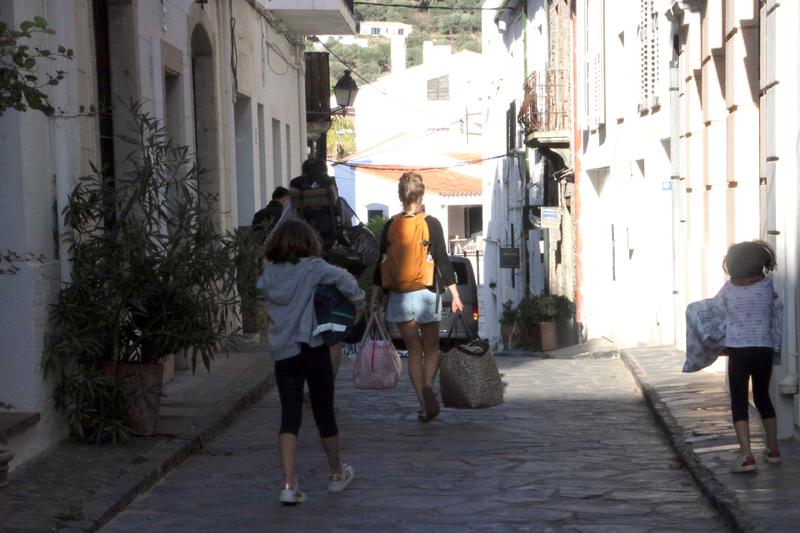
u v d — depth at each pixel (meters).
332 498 8.55
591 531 7.53
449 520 7.86
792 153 9.88
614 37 24.20
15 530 7.13
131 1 13.10
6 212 9.30
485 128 52.06
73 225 9.91
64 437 9.97
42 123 9.75
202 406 12.03
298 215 12.73
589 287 28.38
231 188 19.22
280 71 26.23
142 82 13.53
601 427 11.73
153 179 10.31
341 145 77.44
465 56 76.00
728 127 13.57
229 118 19.23
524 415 12.53
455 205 71.44
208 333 10.05
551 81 30.62
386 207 71.56
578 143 28.88
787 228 9.95
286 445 8.35
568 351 25.08
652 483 8.99
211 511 8.17
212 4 18.05
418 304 11.55
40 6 9.85
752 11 12.62
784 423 10.00
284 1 24.31
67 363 9.59
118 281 9.75
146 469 9.02
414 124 76.94
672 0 17.06
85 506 7.84
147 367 10.13
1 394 9.33
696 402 12.25
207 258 10.10
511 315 32.28
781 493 7.90
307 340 8.26
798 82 9.71
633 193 22.36
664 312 19.56
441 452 10.37
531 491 8.75
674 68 17.52
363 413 12.71
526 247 37.69
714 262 14.70
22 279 9.31
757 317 8.60
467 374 11.69
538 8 35.34
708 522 7.73
